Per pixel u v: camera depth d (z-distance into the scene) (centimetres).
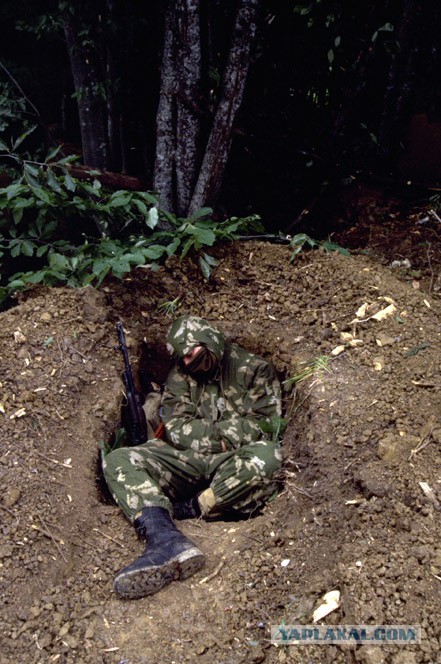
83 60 535
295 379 394
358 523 304
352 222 554
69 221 571
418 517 297
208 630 282
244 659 271
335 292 440
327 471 335
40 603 290
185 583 304
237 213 583
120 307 431
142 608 292
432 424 335
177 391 397
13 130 604
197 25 464
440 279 468
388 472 318
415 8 518
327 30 515
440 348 383
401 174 571
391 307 414
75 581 303
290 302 445
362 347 396
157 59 534
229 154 543
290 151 562
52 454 351
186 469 368
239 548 319
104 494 360
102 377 395
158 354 435
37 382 377
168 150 504
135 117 560
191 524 348
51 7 565
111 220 484
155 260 467
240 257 470
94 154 566
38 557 304
